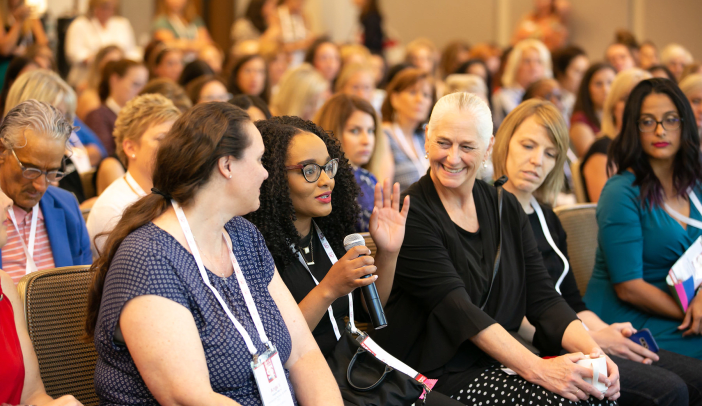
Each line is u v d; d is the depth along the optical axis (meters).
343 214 2.29
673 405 2.34
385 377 2.01
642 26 9.34
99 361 1.68
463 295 2.21
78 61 7.38
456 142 2.25
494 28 10.48
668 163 2.90
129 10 9.76
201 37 8.34
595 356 2.14
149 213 1.68
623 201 2.86
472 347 2.26
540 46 6.66
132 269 1.57
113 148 4.79
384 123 4.69
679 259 2.77
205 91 4.62
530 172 2.72
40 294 1.91
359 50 6.97
